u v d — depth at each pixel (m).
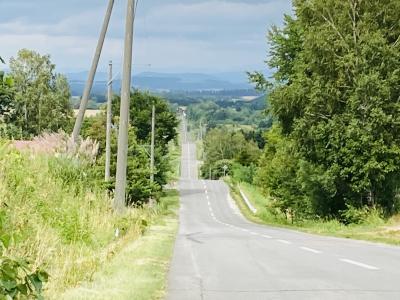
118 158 24.41
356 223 38.69
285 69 49.28
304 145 40.12
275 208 57.16
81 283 9.84
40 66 91.81
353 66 37.19
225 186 121.62
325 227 37.62
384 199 39.34
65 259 11.16
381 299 9.12
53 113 90.44
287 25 49.00
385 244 20.72
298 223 44.94
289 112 41.16
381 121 35.69
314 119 38.72
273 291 9.95
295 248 18.50
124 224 21.02
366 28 37.84
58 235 13.54
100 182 22.36
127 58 25.03
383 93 35.91
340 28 38.44
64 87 94.00
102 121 62.00
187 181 134.75
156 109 91.00
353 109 36.75
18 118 79.62
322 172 40.38
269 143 77.56
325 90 38.03
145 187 43.34
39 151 19.47
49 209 14.41
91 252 13.75
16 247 9.98
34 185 14.67
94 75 25.88
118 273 11.34
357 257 15.41
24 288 5.24
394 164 37.00
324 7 39.06
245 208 82.00
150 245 18.17
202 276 11.84
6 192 12.38
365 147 36.88
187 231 32.22
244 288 10.28
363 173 37.84
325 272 12.38
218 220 59.91
